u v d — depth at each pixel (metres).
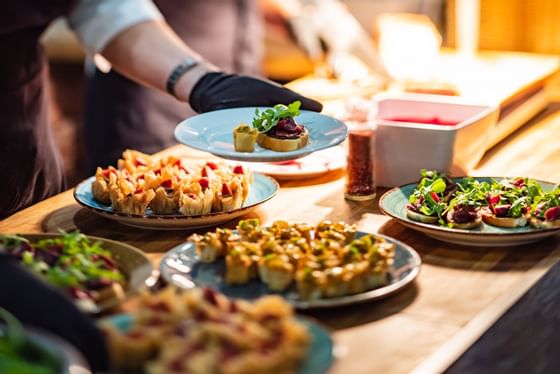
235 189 1.66
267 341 1.06
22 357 1.01
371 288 1.35
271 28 2.89
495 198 1.63
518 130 2.39
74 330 1.07
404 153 1.87
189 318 1.12
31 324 1.08
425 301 1.35
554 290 1.48
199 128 1.82
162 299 1.16
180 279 1.37
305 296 1.29
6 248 1.40
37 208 1.78
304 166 1.98
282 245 1.43
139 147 3.06
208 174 1.73
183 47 2.25
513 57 2.84
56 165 2.37
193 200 1.62
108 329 1.11
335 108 2.37
